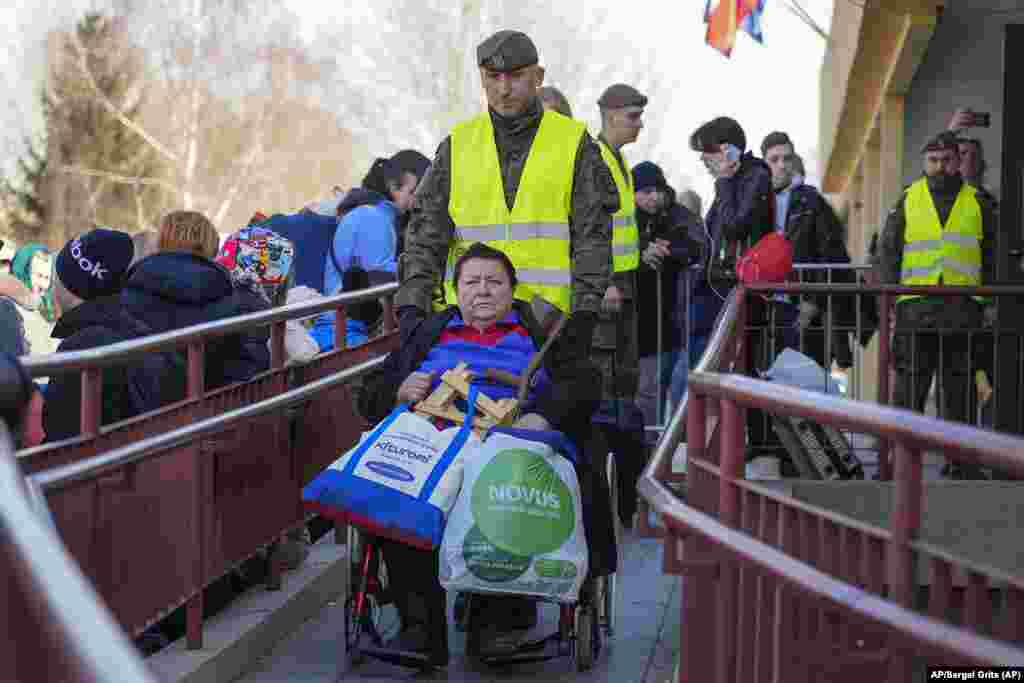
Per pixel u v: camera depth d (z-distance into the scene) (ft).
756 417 27.68
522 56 21.47
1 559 8.32
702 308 34.42
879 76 62.49
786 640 13.52
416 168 32.78
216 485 19.61
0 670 8.23
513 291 19.74
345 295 25.20
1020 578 10.07
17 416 11.50
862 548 12.16
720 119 34.04
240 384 20.83
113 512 16.83
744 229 33.86
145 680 5.68
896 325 32.37
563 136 21.80
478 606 19.34
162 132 179.63
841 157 94.53
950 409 31.73
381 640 19.44
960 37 55.88
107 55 177.78
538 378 19.25
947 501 23.84
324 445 23.95
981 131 56.29
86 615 6.27
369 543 18.88
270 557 22.06
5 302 28.89
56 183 175.83
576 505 18.21
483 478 17.97
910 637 9.99
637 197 34.32
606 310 28.19
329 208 35.81
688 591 15.79
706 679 15.69
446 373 19.19
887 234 35.04
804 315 32.96
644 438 28.94
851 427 11.51
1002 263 33.01
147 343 17.83
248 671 19.74
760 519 14.28
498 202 21.72
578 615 19.30
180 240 21.81
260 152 182.29
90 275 22.52
